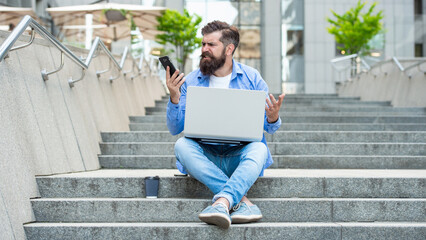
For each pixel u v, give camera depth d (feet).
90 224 9.86
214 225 9.55
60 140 13.16
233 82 11.23
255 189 11.07
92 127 16.89
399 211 10.57
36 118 12.07
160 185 11.08
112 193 11.11
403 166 15.94
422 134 18.65
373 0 62.95
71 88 15.62
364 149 17.20
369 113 24.81
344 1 64.08
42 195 11.00
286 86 63.21
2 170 9.46
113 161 16.21
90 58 15.80
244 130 10.13
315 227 9.71
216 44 10.73
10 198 9.45
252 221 9.82
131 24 36.22
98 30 35.50
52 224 9.85
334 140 18.56
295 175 12.33
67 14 35.29
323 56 63.52
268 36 63.36
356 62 42.34
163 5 61.05
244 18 64.23
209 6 63.52
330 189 11.16
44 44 14.42
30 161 11.03
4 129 10.11
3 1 35.37
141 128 21.43
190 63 52.13
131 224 9.85
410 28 62.23
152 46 42.57
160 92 36.83
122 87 23.44
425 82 26.13
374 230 9.79
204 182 9.89
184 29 51.70
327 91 63.41
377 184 11.21
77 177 11.10
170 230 9.56
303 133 18.51
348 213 10.51
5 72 11.12
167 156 16.16
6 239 8.75
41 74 13.39
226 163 10.64
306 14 63.57
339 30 50.96
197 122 10.07
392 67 30.94
